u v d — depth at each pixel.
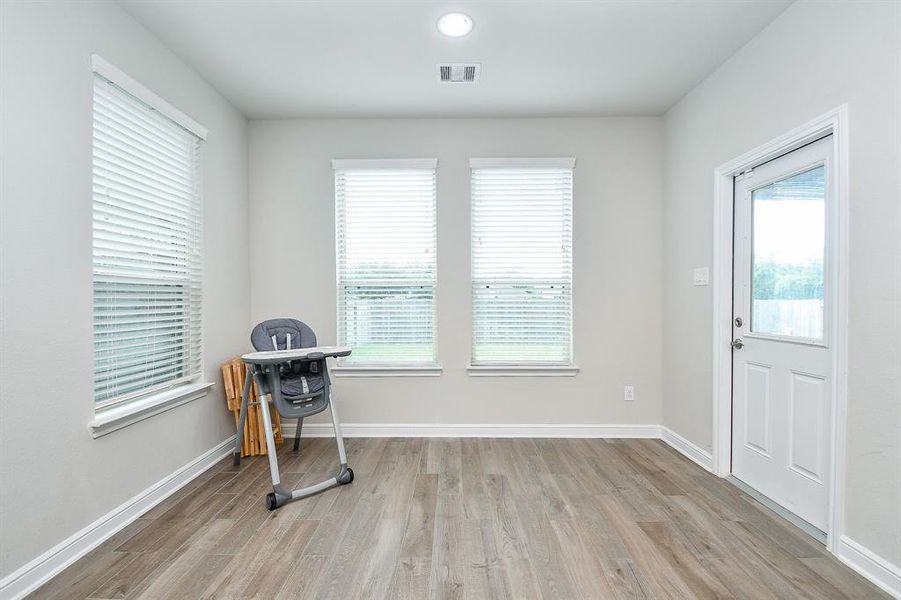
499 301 3.67
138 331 2.40
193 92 2.85
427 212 3.65
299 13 2.29
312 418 3.64
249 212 3.61
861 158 1.81
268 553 1.97
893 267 1.69
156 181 2.51
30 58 1.73
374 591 1.71
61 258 1.87
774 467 2.42
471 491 2.60
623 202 3.61
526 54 2.69
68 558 1.88
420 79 2.98
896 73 1.67
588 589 1.71
